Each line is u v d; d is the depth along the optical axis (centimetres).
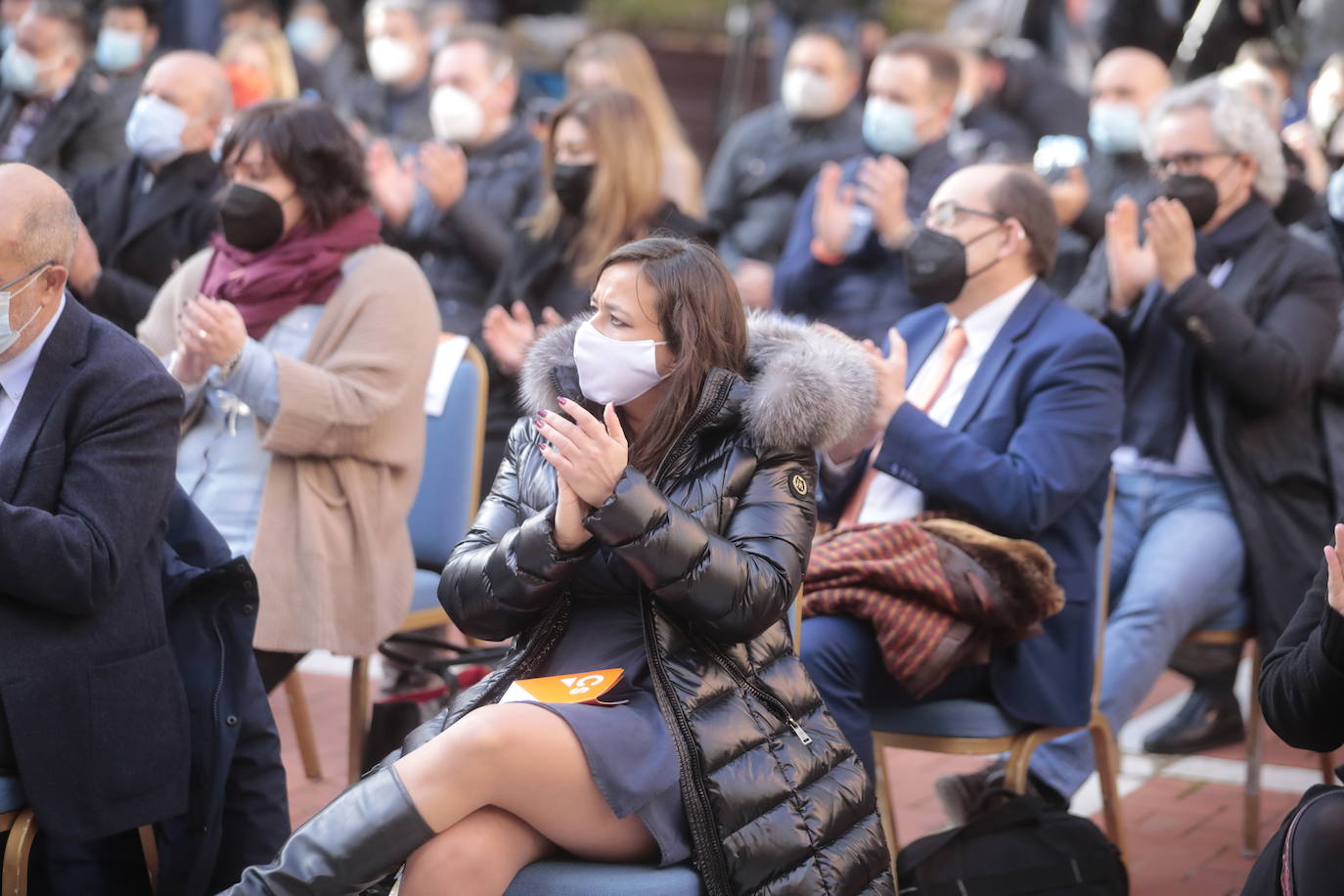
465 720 573
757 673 616
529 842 584
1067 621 816
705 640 605
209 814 706
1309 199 1035
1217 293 930
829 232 1263
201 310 817
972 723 795
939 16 2778
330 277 889
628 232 1117
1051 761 877
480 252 1283
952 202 858
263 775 736
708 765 577
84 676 656
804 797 595
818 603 779
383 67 1981
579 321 668
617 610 629
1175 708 1216
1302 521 959
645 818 573
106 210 1145
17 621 646
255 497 872
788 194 1623
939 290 860
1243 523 941
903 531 780
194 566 722
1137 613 923
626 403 639
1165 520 975
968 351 875
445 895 567
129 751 668
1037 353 840
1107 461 825
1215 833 966
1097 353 834
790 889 578
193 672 716
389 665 977
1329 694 575
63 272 659
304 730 1026
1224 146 959
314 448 848
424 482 970
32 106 1441
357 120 1961
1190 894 871
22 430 657
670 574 577
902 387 820
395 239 1327
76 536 639
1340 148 1129
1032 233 857
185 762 695
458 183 1280
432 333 902
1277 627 935
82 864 734
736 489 621
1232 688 1113
